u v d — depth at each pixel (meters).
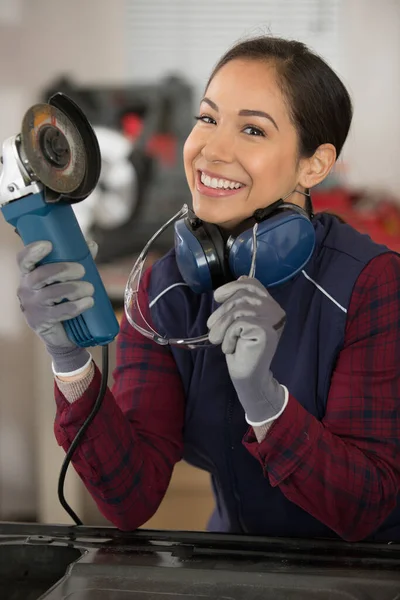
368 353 1.14
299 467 1.05
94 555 0.92
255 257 1.05
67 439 1.10
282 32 3.22
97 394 1.09
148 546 0.95
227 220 1.11
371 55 3.19
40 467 2.79
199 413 1.25
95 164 0.94
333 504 1.06
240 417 1.22
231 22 3.22
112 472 1.12
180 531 0.99
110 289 2.68
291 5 3.20
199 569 0.87
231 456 1.25
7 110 3.18
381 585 0.83
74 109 0.93
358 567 0.88
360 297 1.15
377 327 1.14
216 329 0.96
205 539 0.96
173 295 1.25
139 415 1.24
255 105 1.10
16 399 3.16
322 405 1.18
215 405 1.23
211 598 0.81
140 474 1.17
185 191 2.87
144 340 1.27
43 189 0.88
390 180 3.21
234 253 1.06
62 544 0.95
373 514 1.08
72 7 3.16
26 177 0.87
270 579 0.84
